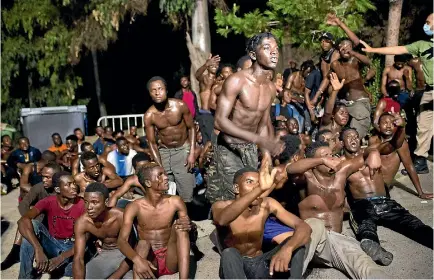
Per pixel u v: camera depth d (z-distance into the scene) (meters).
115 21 13.69
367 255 5.00
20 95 17.53
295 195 5.62
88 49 15.29
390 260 5.04
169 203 5.03
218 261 5.56
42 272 5.24
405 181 7.54
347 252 4.93
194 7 13.33
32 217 5.43
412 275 4.90
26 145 10.20
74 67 17.56
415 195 6.93
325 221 5.39
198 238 6.14
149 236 5.05
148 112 6.70
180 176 6.84
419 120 7.82
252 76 5.32
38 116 13.75
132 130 10.89
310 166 5.11
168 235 5.07
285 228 4.85
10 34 16.55
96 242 5.29
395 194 7.02
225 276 4.45
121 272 4.97
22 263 5.30
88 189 5.01
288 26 10.49
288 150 5.82
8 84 16.78
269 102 5.43
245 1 14.51
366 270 4.75
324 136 6.34
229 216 4.46
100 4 13.64
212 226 6.46
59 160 9.26
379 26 12.77
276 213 4.71
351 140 6.06
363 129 7.82
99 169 6.38
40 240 5.41
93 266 5.07
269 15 10.54
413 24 12.91
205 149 6.63
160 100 6.55
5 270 5.76
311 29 10.30
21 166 9.59
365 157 5.44
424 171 7.90
